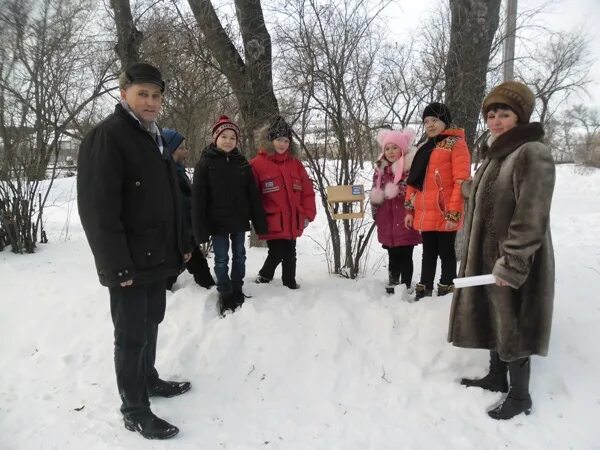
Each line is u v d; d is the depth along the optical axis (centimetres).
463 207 352
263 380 305
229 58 501
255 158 403
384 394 290
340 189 399
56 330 359
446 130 367
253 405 286
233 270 376
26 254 548
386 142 390
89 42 601
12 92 532
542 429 254
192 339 338
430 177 364
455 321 280
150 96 250
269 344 330
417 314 346
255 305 362
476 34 427
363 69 397
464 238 281
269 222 392
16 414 276
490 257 262
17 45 534
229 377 309
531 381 281
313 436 258
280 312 356
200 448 247
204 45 507
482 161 284
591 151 2539
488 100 262
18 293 410
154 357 289
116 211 235
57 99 584
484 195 264
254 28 487
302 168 404
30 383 309
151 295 275
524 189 240
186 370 316
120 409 271
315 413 277
